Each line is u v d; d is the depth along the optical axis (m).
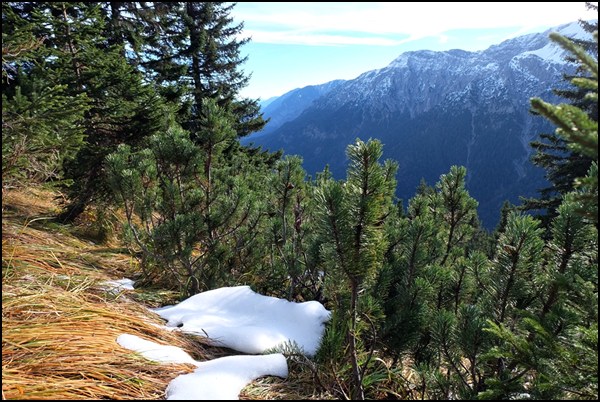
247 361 2.41
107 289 3.63
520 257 2.34
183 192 4.50
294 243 4.19
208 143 4.42
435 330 2.40
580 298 2.09
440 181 4.59
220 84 22.28
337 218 2.11
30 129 4.31
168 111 7.22
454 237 4.56
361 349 2.60
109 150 6.61
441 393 2.25
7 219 5.41
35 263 3.79
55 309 2.73
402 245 3.40
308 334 2.86
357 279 2.25
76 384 1.98
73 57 7.19
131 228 4.17
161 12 17.78
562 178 17.16
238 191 4.26
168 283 4.39
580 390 1.79
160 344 2.61
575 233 2.27
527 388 2.00
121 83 7.54
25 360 2.08
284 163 4.35
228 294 3.46
